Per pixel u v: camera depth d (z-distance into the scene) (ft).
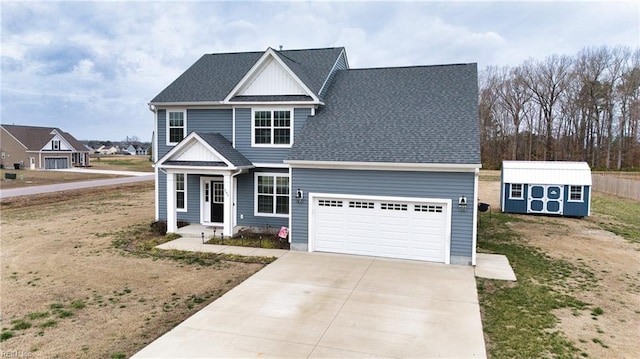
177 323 27.71
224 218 53.06
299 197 47.03
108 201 90.94
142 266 41.11
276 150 54.34
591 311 30.14
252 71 53.93
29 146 195.31
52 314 29.07
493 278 37.83
